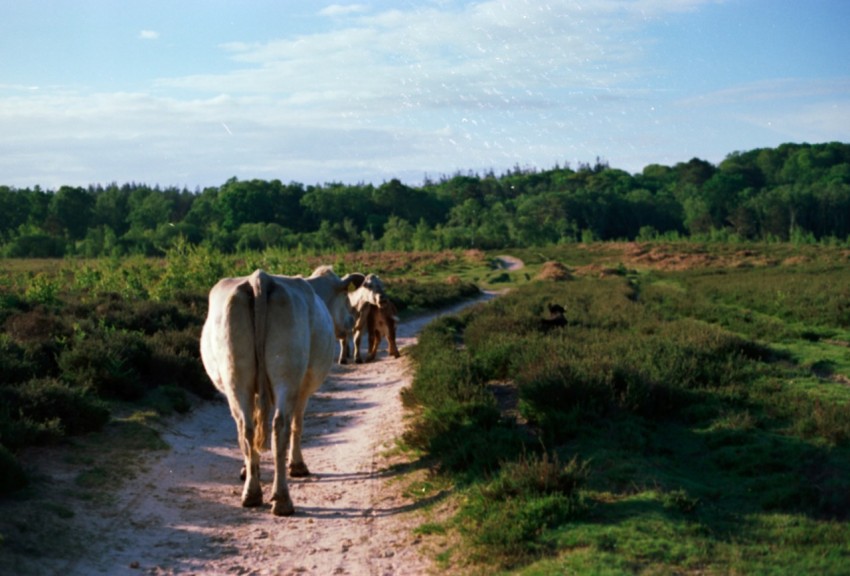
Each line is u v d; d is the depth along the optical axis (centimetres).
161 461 909
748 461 798
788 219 13138
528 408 970
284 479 745
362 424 1164
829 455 799
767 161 19525
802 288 2931
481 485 716
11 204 13188
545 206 13775
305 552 648
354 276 1062
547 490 681
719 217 13938
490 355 1327
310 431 1146
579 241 12625
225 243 10050
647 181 18975
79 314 1962
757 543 587
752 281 3597
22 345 1252
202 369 1330
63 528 657
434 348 1608
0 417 853
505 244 11281
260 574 604
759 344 1541
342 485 845
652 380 1023
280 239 10612
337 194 14712
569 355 1200
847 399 1080
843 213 13162
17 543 604
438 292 3738
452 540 645
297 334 753
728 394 1058
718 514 654
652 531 597
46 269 5041
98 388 1132
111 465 860
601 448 818
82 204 13412
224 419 1216
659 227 14312
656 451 846
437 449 877
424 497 772
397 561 623
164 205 13325
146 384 1247
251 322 739
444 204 16262
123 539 666
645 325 1841
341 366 1777
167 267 3153
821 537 592
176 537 684
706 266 5869
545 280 4966
